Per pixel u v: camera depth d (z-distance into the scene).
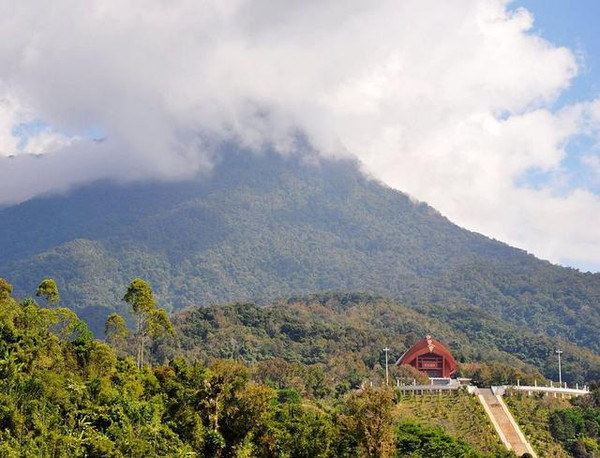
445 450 136.12
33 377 112.94
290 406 140.50
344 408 174.00
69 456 104.62
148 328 152.25
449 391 195.75
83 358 132.12
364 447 126.06
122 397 118.00
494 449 162.00
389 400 130.12
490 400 189.50
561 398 199.00
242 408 123.75
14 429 105.12
